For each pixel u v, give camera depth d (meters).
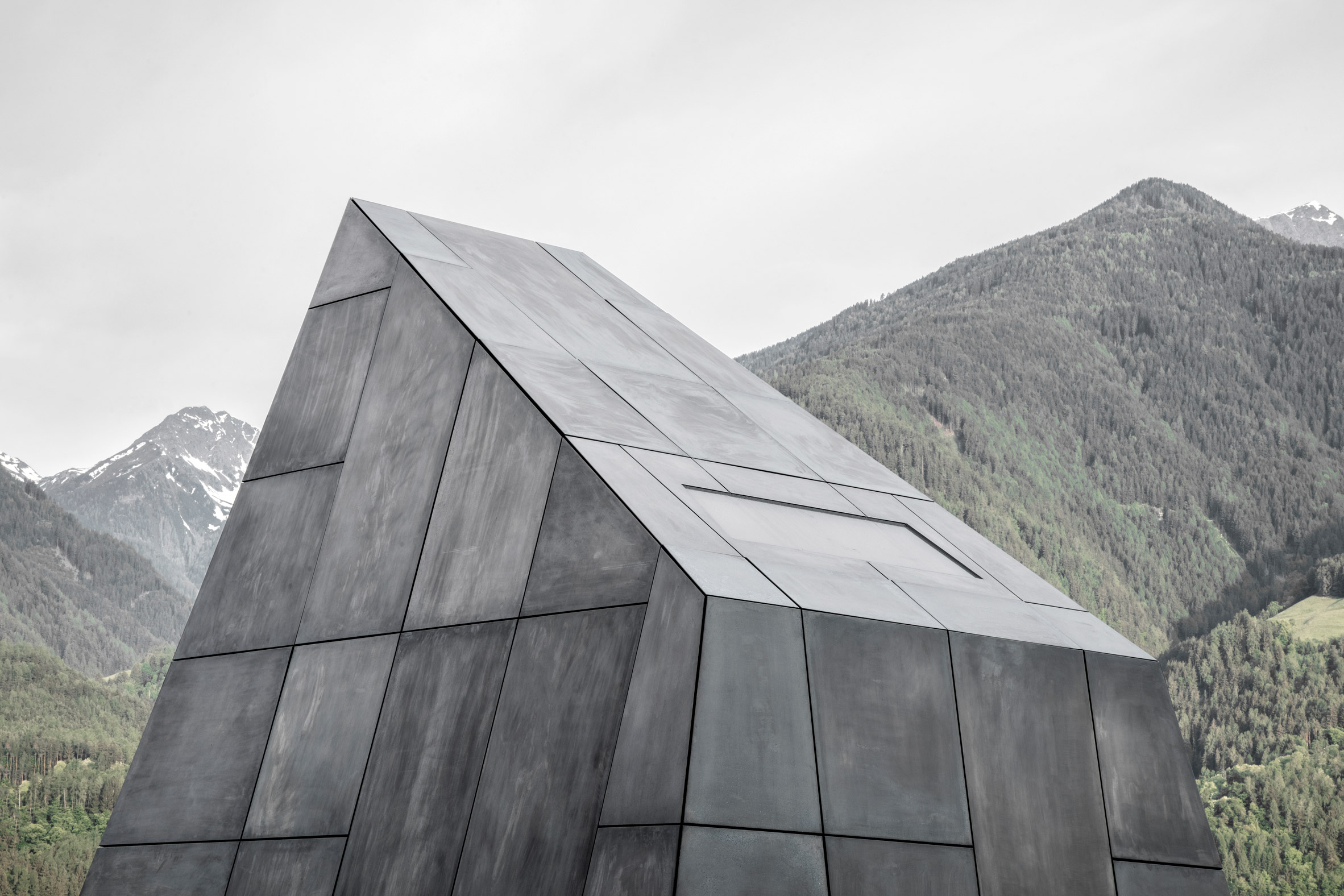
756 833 4.78
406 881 6.06
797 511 7.16
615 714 5.30
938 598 6.40
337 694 7.14
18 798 83.88
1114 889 5.86
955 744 5.63
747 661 5.07
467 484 6.95
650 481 6.37
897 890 5.11
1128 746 6.27
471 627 6.41
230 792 7.48
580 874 5.08
